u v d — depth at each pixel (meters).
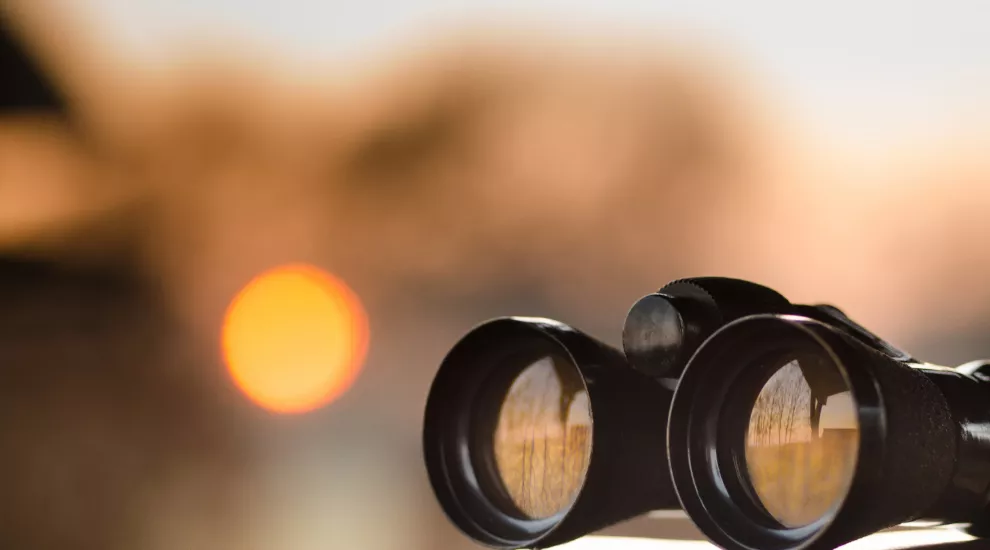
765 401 0.70
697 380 0.70
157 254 5.85
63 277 5.63
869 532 0.65
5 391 5.28
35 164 5.62
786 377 0.69
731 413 0.70
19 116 5.58
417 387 5.73
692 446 0.70
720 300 0.72
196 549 4.39
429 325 5.87
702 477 0.69
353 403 5.69
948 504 0.73
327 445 5.23
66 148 5.66
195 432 5.32
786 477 0.68
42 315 5.51
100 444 5.08
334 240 5.99
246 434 5.38
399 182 5.97
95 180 5.76
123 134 5.81
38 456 4.93
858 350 0.62
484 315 5.84
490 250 5.91
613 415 0.72
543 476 0.78
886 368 0.63
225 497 4.61
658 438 0.76
